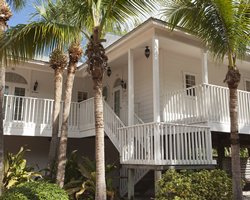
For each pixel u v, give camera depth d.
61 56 9.93
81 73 13.80
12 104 10.76
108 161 13.20
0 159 6.95
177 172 7.59
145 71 11.76
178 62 11.70
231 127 6.40
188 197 6.61
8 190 7.30
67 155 12.21
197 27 6.77
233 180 6.24
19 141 12.62
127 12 6.48
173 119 9.91
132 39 9.96
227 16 6.17
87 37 6.75
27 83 13.43
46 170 9.41
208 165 8.37
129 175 8.73
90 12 6.50
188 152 8.28
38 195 6.64
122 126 9.45
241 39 6.37
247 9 6.27
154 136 7.80
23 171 8.96
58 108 10.01
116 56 11.08
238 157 6.28
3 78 7.32
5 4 7.75
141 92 11.85
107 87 14.18
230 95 6.50
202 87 8.95
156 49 8.91
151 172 9.69
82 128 12.10
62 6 7.54
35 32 6.34
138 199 9.53
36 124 11.10
